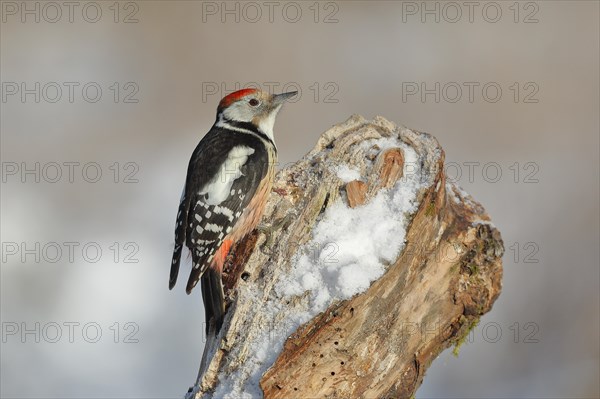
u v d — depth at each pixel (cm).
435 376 1166
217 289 741
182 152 1675
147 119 1738
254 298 675
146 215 1508
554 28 1950
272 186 806
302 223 718
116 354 1212
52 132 1694
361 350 639
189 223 841
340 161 766
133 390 1156
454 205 732
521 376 1176
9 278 1329
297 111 1725
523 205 1503
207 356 691
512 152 1661
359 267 655
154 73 1812
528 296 1294
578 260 1362
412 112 1738
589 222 1446
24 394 1137
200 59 1834
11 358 1198
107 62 1855
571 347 1212
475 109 1745
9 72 1836
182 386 1166
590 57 1864
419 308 679
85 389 1157
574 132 1702
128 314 1273
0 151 1625
